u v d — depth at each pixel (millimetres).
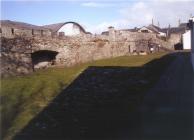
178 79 22141
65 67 35750
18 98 19922
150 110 14422
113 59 42062
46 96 20578
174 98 16406
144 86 21312
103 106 17312
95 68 32156
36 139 12750
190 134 10992
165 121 12570
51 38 34531
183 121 12430
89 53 40625
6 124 14766
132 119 13633
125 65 33844
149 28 81375
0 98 19766
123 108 16281
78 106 17797
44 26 60062
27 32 31203
